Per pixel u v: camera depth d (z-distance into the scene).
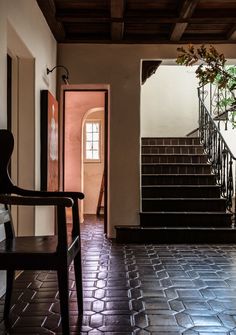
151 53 5.62
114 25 4.91
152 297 2.99
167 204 5.92
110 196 5.67
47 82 4.80
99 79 5.62
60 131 5.65
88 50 5.62
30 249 2.23
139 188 5.67
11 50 3.84
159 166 6.73
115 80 5.63
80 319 2.54
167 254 4.56
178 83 8.83
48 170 4.37
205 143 7.33
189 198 6.04
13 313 2.65
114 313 2.65
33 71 4.10
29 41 3.83
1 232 2.88
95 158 9.32
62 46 5.61
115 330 2.37
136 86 5.64
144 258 4.35
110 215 5.67
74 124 8.23
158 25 5.09
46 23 4.77
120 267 3.93
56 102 4.93
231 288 3.22
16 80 4.08
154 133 8.79
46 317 2.58
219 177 6.34
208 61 2.79
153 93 8.83
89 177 9.31
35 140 4.10
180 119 8.80
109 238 5.66
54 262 2.15
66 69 5.30
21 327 2.41
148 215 5.62
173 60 5.68
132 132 5.66
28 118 4.08
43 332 2.34
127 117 5.66
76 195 2.70
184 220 5.63
